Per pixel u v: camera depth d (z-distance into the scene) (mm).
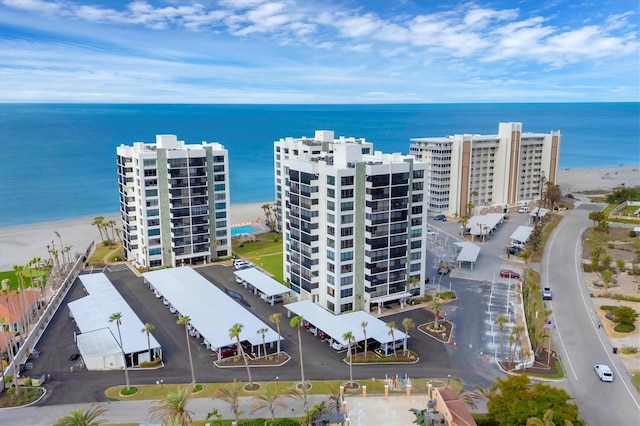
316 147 174125
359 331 99188
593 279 140250
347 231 112312
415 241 122750
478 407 77750
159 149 147750
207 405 79875
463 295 128250
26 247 188875
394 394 74250
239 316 107250
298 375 89062
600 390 84188
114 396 82625
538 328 108000
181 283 128000
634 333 105625
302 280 122750
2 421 75750
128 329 102688
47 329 109125
